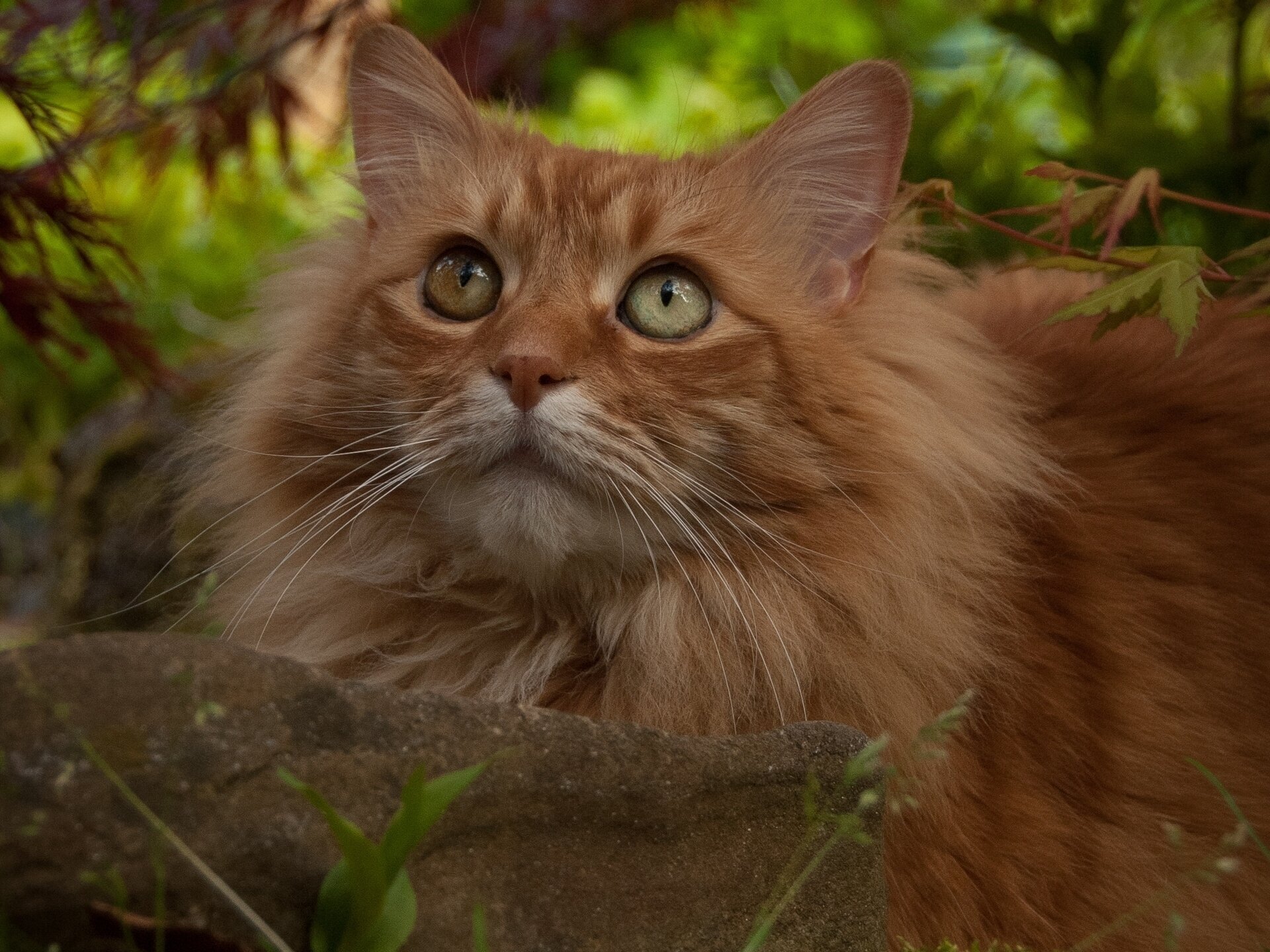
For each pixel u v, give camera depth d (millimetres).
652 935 1601
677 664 2182
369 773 1467
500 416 2082
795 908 1725
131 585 4535
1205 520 2580
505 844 1533
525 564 2182
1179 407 2740
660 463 2131
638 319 2230
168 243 6609
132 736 1356
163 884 1328
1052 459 2545
